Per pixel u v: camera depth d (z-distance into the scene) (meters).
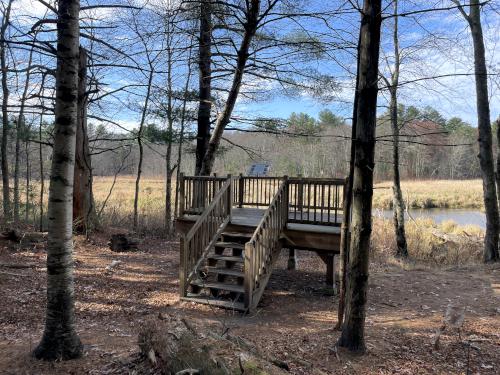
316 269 11.02
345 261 5.91
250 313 7.08
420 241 15.73
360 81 4.73
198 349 3.63
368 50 4.66
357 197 4.85
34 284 8.07
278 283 9.42
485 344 5.62
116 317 6.57
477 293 8.72
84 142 13.30
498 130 12.38
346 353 4.98
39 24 6.08
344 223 5.76
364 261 4.93
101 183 41.44
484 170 12.48
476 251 14.75
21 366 4.34
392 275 10.52
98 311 6.83
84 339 5.33
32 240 11.55
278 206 8.30
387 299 8.22
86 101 13.20
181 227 9.89
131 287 8.42
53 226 4.44
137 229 15.90
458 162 55.72
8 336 5.41
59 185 4.40
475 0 10.52
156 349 4.02
